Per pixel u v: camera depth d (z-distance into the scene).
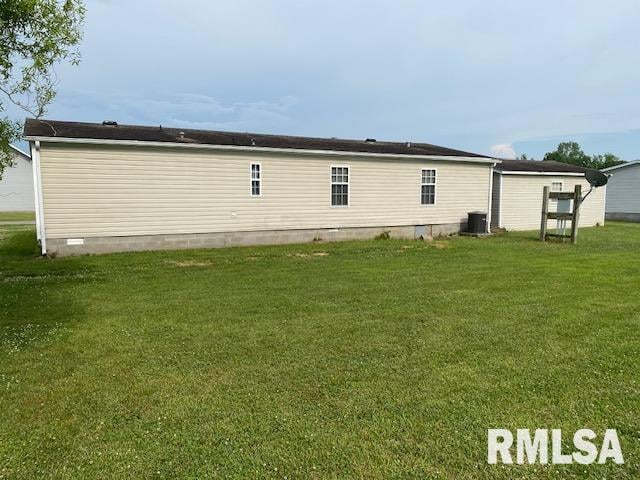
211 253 12.20
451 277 8.74
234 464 2.80
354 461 2.83
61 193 11.47
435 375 4.07
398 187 16.39
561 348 4.75
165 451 2.94
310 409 3.47
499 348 4.76
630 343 4.89
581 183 21.66
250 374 4.12
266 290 7.59
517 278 8.61
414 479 2.67
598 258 11.37
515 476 2.71
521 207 19.94
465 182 17.86
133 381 3.99
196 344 4.92
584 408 3.48
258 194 13.98
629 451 2.95
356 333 5.26
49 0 5.27
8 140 5.64
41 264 10.34
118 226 12.17
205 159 13.09
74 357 4.55
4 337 5.13
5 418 3.35
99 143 11.63
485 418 3.34
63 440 3.07
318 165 14.84
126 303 6.70
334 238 15.38
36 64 5.35
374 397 3.66
